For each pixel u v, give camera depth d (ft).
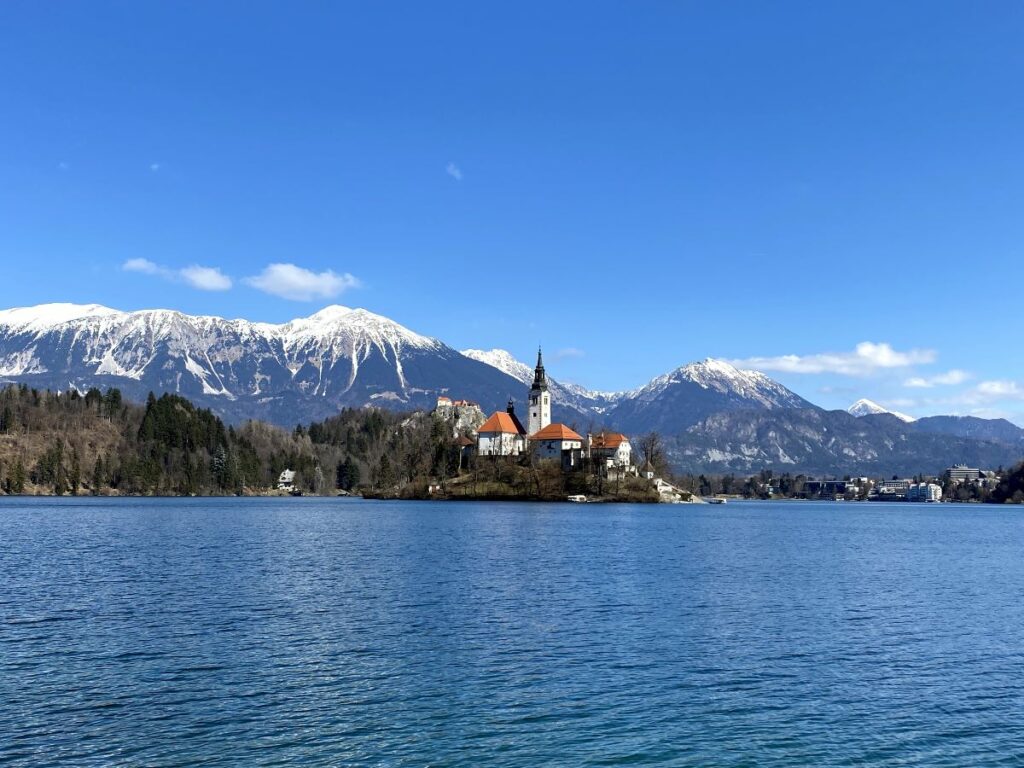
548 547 400.06
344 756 114.11
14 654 162.61
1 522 573.74
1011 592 268.62
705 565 331.57
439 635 183.42
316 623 195.21
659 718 130.52
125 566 302.04
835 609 227.61
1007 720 132.46
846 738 124.06
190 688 141.59
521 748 118.11
